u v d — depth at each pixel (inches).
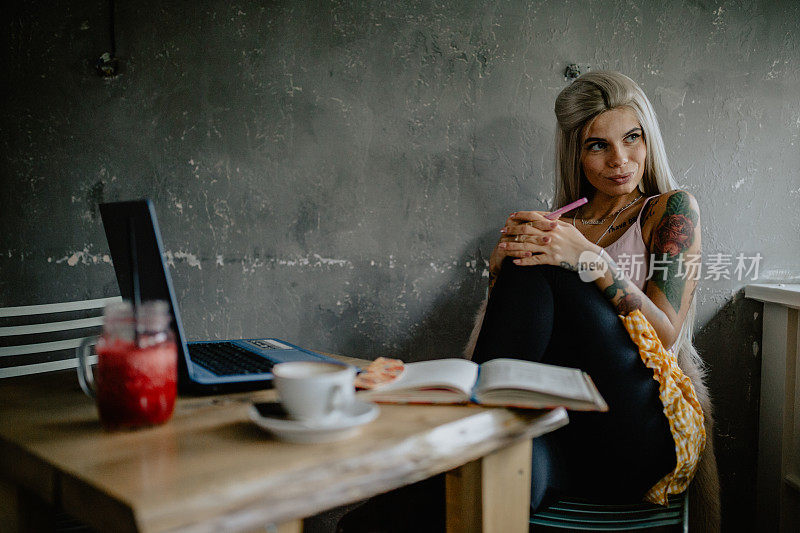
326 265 74.7
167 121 68.4
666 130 80.7
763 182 83.5
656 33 80.1
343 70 73.7
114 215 39.6
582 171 71.6
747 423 83.8
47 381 42.6
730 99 82.0
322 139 73.6
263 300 72.9
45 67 64.4
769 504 81.7
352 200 75.0
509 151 78.7
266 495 23.8
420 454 29.0
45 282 65.6
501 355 49.3
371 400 36.3
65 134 65.3
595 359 50.7
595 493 51.6
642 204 67.3
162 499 22.1
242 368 41.4
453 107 77.0
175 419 32.9
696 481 60.2
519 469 37.0
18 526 34.3
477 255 79.0
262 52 71.1
